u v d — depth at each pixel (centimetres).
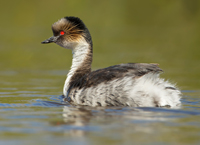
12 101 1316
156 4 4209
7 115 1078
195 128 928
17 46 3061
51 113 1106
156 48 2989
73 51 1491
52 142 824
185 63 2403
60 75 2028
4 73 2084
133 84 1167
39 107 1205
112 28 3984
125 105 1180
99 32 3778
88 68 1464
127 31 3869
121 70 1217
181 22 4141
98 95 1209
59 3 4034
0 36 3484
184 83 1770
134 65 1220
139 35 3659
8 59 2575
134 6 4228
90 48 1474
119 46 3066
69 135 873
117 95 1181
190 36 3541
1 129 927
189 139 844
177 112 1098
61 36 1486
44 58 2633
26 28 3928
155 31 3859
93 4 4106
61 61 2528
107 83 1202
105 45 3120
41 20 4019
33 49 2945
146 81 1166
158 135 872
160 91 1164
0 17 4128
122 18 4141
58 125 960
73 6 4019
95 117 1041
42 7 4059
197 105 1228
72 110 1148
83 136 864
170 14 4172
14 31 3738
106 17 4059
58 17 3934
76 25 1467
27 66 2334
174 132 895
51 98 1388
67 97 1335
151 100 1158
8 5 4147
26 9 4106
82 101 1248
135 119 1015
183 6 4162
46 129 924
